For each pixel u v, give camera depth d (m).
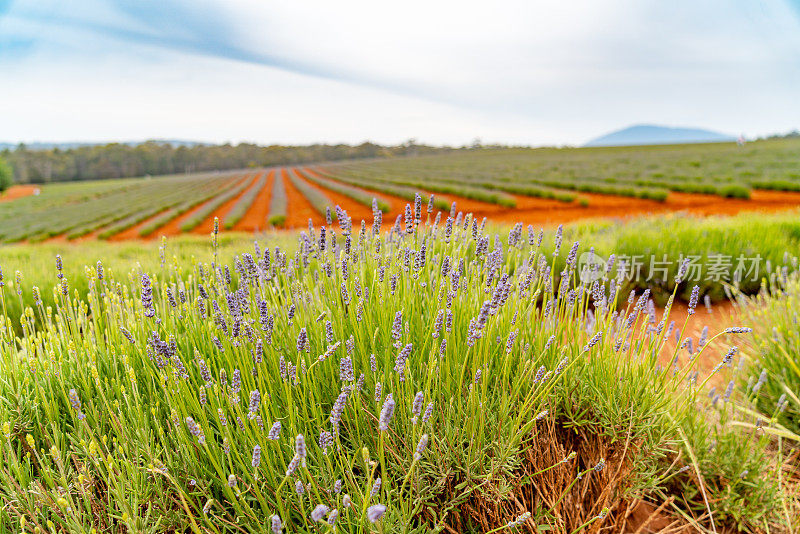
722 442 2.27
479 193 27.88
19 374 2.06
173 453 1.71
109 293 2.48
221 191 55.00
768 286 5.02
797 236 6.31
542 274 2.33
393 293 2.19
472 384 1.67
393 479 1.69
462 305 2.25
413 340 2.11
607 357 2.18
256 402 1.44
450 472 1.67
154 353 1.89
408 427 1.73
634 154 66.25
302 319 2.22
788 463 2.50
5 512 1.49
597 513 1.94
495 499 1.69
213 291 2.47
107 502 1.66
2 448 1.64
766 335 3.25
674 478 2.26
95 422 1.75
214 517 1.50
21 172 121.19
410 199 30.08
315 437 1.76
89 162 139.62
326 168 94.00
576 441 2.15
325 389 1.94
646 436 1.98
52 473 1.66
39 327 3.93
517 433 1.75
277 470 1.64
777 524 2.10
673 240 5.91
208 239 14.07
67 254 12.01
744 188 22.78
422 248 2.13
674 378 2.08
